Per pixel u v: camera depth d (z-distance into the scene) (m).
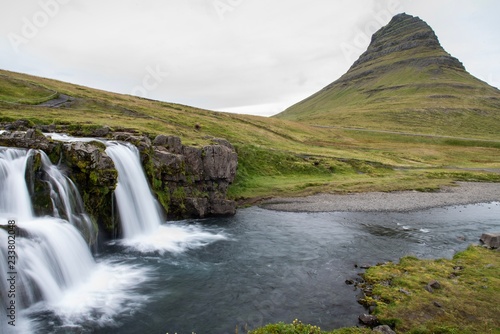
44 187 25.70
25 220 23.70
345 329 17.12
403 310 18.95
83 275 24.16
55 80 118.75
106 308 20.25
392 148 139.38
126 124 67.25
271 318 19.41
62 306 20.11
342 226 40.22
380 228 39.28
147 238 33.84
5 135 29.73
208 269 26.69
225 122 119.25
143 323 18.77
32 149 27.69
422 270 24.89
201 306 20.77
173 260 28.50
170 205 41.12
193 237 35.12
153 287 23.28
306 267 27.14
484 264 25.61
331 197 57.97
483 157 131.88
